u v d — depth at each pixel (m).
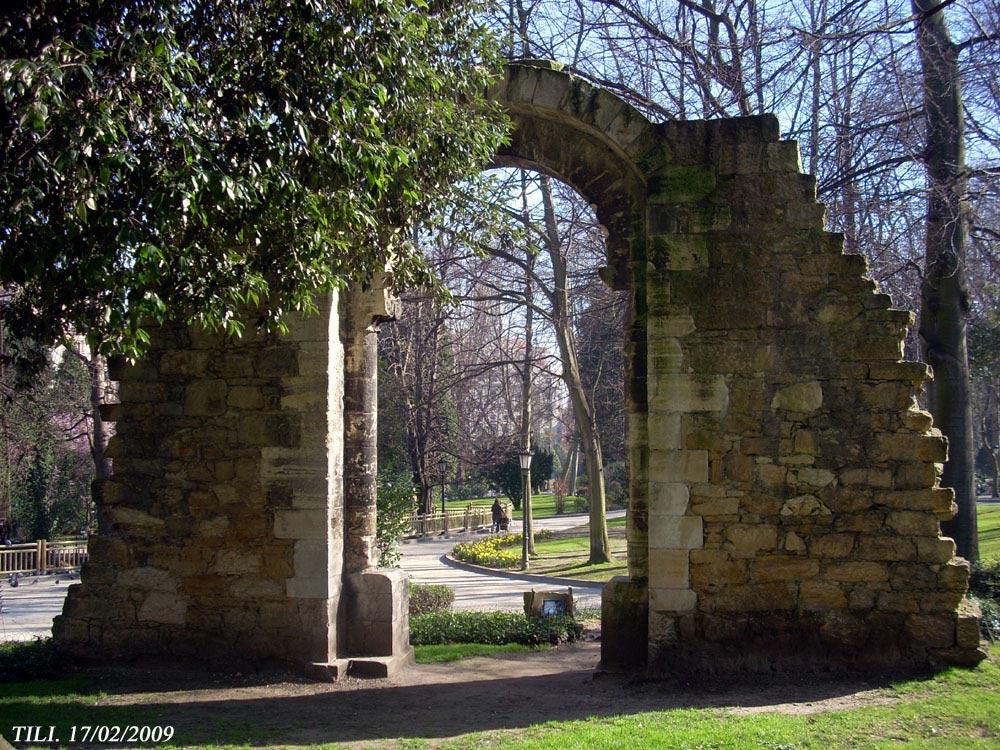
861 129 14.22
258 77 6.60
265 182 6.27
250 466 8.83
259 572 8.74
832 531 8.16
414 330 36.34
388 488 14.45
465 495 60.16
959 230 13.12
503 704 7.71
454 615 13.05
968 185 13.41
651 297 8.50
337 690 8.26
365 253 7.93
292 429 8.78
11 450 25.75
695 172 8.57
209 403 8.94
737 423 8.30
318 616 8.63
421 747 6.44
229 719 7.26
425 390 37.19
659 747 5.98
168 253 6.21
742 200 8.50
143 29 5.87
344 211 7.00
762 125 8.56
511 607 17.55
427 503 40.00
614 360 35.12
